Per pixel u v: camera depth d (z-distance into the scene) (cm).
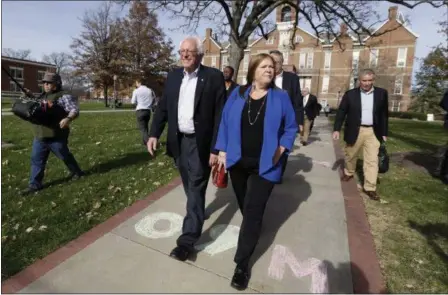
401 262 282
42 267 263
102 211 379
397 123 2289
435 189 483
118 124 1327
